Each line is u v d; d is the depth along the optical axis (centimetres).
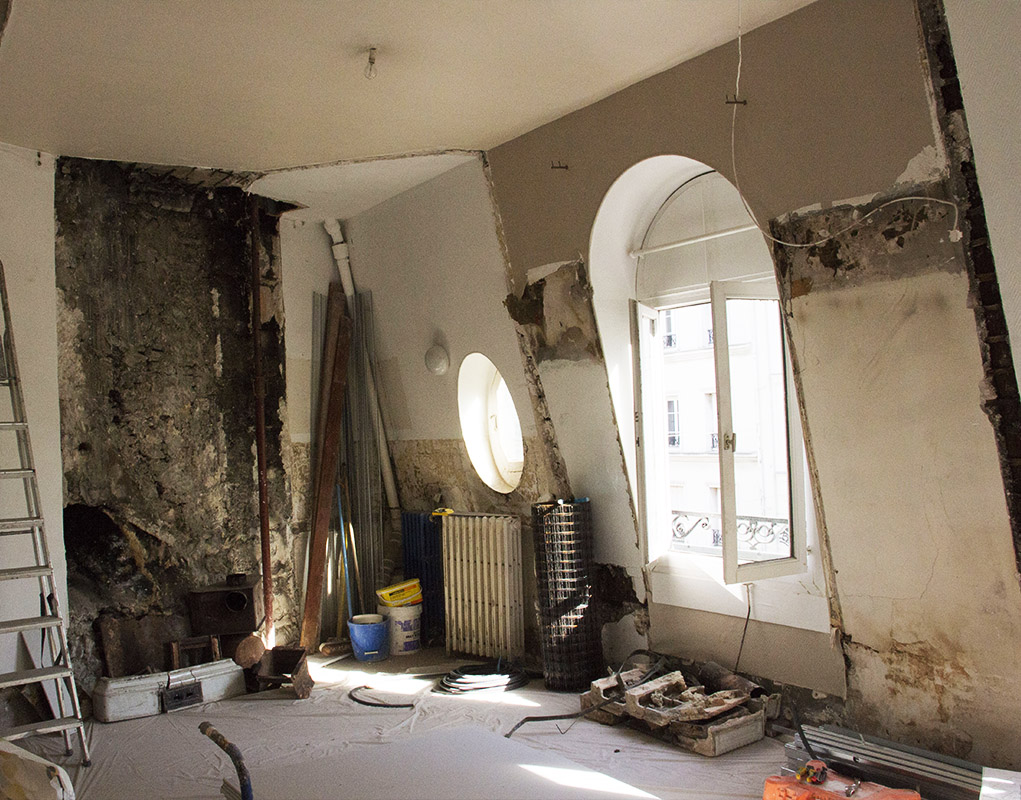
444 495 591
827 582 360
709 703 370
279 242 573
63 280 458
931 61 286
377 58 347
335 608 590
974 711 316
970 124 279
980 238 288
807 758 324
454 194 508
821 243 334
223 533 525
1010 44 262
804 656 376
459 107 406
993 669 309
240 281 545
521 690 458
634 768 341
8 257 434
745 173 354
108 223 480
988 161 278
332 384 593
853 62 308
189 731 414
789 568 373
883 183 309
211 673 468
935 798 288
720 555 427
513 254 475
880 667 346
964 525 308
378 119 418
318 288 605
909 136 298
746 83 343
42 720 426
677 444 975
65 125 412
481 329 518
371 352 612
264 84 370
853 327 328
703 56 356
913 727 336
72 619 457
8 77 352
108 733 414
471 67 360
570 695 442
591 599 459
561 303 455
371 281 601
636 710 376
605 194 416
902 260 309
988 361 292
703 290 429
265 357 557
